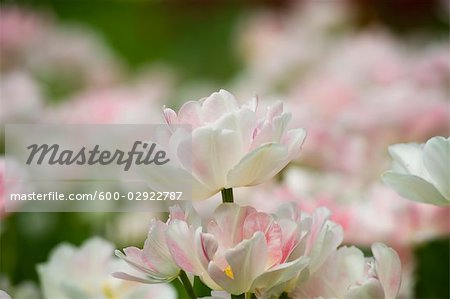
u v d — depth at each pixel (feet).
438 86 7.37
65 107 7.36
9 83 7.37
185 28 21.08
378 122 5.88
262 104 6.84
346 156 5.72
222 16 22.09
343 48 10.77
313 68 10.51
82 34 12.21
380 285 3.66
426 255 5.43
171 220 3.73
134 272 3.91
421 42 14.33
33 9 16.07
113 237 5.91
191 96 11.51
